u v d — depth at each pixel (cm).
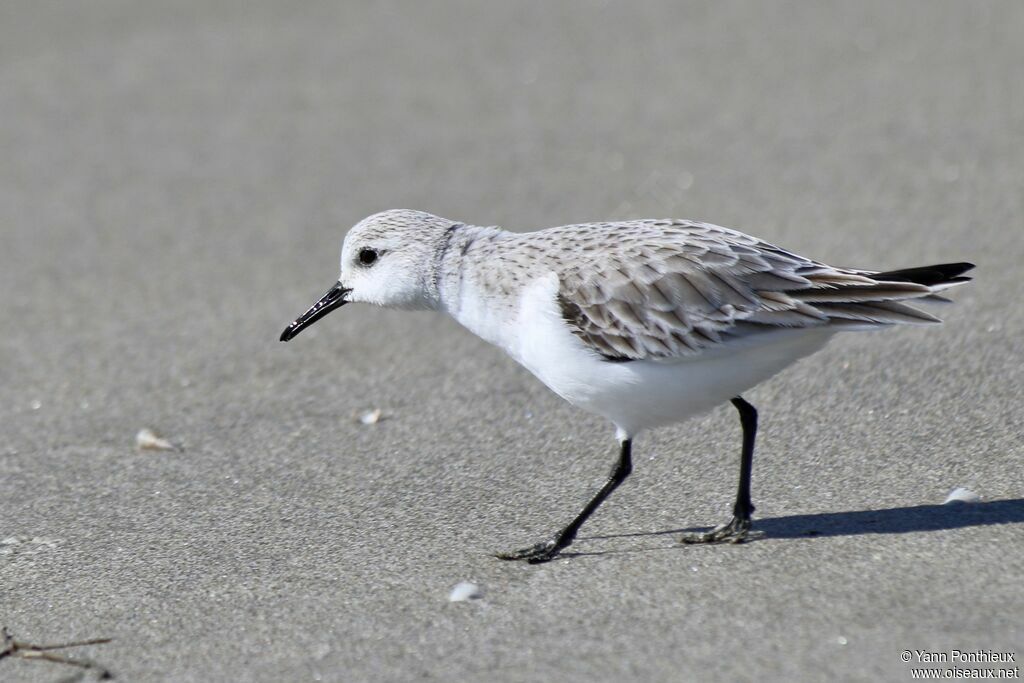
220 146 2064
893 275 865
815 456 1041
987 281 1341
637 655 737
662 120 2009
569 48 2386
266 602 855
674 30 2430
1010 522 877
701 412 900
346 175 1909
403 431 1175
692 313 862
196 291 1578
